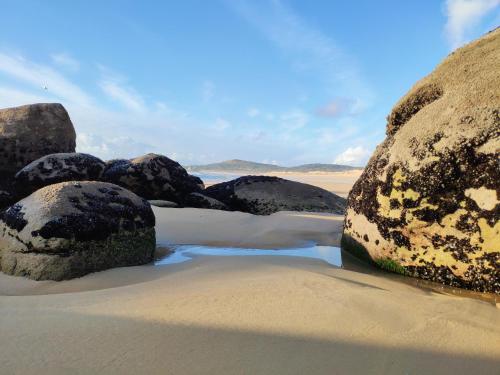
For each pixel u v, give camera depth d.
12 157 13.33
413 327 2.82
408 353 2.46
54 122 14.21
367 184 5.41
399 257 4.81
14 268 4.54
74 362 2.20
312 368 2.23
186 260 5.60
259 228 8.03
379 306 3.16
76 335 2.52
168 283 3.89
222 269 4.55
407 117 5.70
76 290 4.10
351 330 2.71
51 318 2.79
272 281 3.74
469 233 4.20
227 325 2.70
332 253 6.14
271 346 2.45
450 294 4.05
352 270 5.00
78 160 11.80
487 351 2.54
